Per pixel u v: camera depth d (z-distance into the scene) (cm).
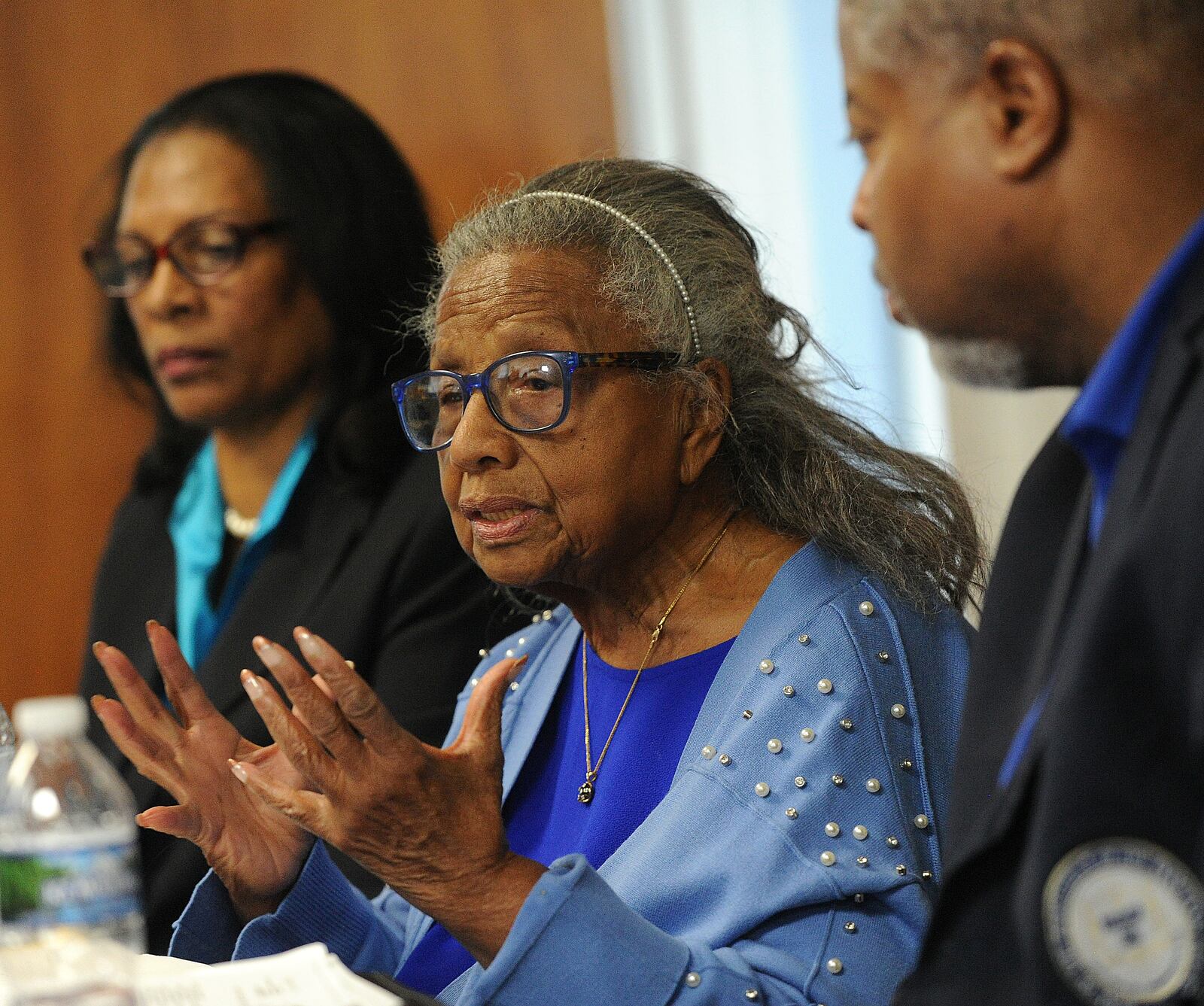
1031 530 514
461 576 1040
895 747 655
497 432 691
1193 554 397
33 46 1764
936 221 455
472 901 586
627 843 652
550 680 775
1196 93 422
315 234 1148
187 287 1142
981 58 438
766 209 1630
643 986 564
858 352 1595
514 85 1702
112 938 508
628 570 730
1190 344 418
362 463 1089
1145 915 402
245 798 706
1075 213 438
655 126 1681
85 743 593
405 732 580
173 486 1259
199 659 1158
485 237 730
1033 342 471
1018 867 439
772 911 606
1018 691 498
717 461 743
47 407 1766
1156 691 407
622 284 709
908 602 709
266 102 1171
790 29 1633
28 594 1764
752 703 665
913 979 451
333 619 1041
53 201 1767
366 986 504
